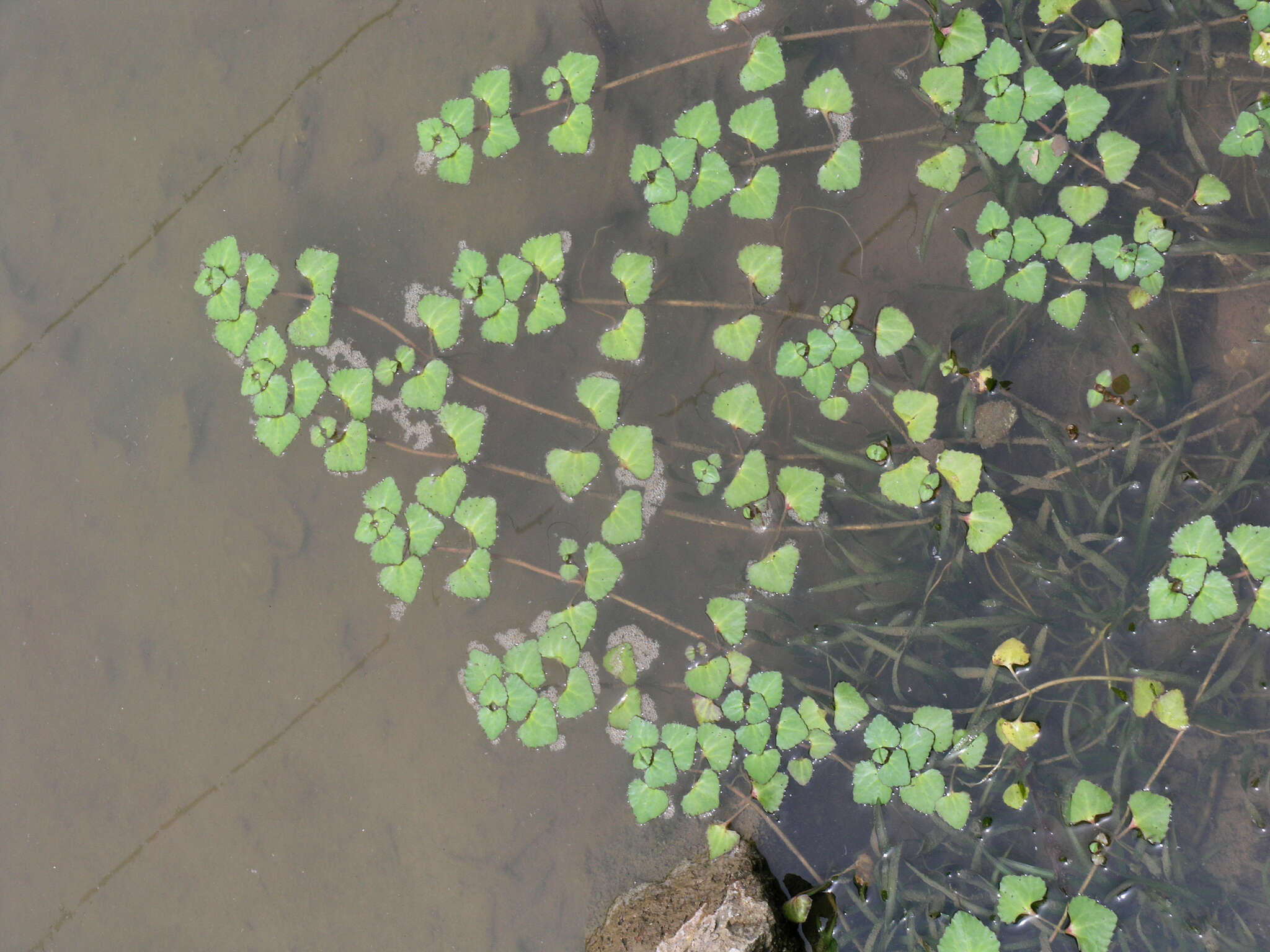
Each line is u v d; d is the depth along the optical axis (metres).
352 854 2.15
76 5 2.29
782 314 2.12
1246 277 2.06
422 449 2.17
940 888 2.04
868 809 2.06
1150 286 2.06
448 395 2.17
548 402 2.16
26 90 2.30
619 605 2.12
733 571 2.11
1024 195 2.10
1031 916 2.01
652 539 2.13
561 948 2.10
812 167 2.14
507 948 2.11
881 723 2.04
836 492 2.09
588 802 2.12
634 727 2.07
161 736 2.21
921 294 2.11
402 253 2.19
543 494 2.15
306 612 2.18
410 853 2.14
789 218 2.14
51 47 2.29
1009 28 2.11
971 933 2.00
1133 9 2.11
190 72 2.26
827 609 2.09
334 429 2.16
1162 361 2.05
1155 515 2.05
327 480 2.18
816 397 2.11
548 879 2.11
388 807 2.15
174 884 2.19
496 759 2.13
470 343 2.17
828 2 2.15
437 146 2.17
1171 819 2.03
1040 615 2.05
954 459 2.05
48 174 2.28
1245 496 2.04
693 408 2.13
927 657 2.07
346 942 2.14
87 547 2.24
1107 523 2.06
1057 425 2.07
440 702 2.15
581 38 2.19
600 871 2.11
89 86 2.28
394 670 2.16
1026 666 2.05
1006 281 2.08
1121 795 2.03
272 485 2.20
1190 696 2.03
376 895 2.14
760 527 2.11
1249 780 2.03
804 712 2.06
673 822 2.10
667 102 2.17
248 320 2.19
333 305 2.20
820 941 2.05
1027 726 2.03
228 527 2.21
